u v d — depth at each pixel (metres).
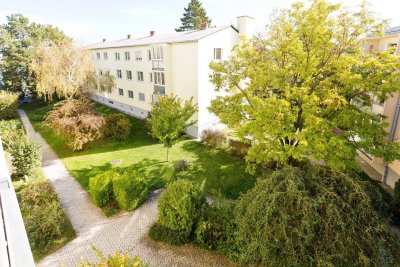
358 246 5.10
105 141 20.25
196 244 9.02
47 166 16.27
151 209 11.43
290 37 10.35
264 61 12.05
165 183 13.62
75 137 17.78
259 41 12.48
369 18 9.19
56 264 8.50
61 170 15.66
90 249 9.15
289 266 5.59
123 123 20.58
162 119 14.97
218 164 15.53
